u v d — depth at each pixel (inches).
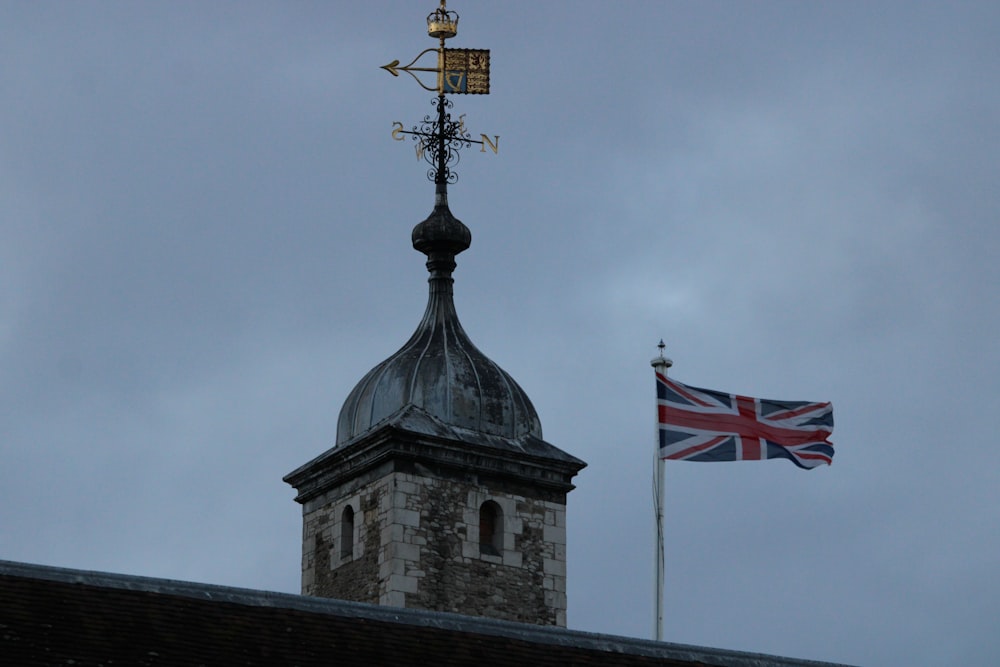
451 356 3218.5
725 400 2942.9
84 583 2191.2
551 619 3149.6
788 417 2955.2
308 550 3216.0
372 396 3211.1
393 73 3376.0
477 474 3147.1
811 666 2456.9
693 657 2407.7
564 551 3184.1
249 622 2208.4
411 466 3107.8
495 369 3235.7
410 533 3085.6
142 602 2185.0
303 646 2201.0
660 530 2861.7
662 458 2906.0
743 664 2421.3
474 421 3179.1
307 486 3225.9
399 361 3223.4
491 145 3385.8
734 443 2928.2
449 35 3400.6
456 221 3312.0
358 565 3127.5
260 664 2154.3
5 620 2098.9
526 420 3213.6
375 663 2210.9
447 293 3297.2
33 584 2160.4
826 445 2955.2
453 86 3383.4
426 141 3361.2
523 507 3169.3
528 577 3149.6
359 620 2272.4
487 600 3112.7
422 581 3078.2
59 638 2097.7
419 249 3314.5
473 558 3117.6
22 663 2052.2
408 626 2289.6
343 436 3235.7
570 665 2314.2
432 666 2235.5
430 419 3149.6
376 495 3117.6
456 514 3120.1
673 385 2935.5
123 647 2114.9
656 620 2790.4
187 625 2175.2
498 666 2271.2
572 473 3211.1
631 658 2359.7
